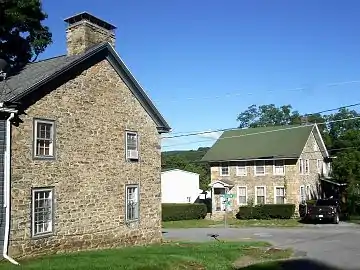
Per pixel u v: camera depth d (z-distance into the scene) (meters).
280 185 45.03
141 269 14.34
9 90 17.06
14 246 16.17
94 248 19.70
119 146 21.59
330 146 64.75
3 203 15.88
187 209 46.44
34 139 17.22
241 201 47.00
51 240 17.67
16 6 28.58
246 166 47.19
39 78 17.61
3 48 30.59
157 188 24.00
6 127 16.20
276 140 47.50
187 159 93.56
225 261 17.70
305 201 44.12
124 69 21.78
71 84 19.08
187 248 20.58
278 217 42.66
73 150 18.97
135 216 22.41
